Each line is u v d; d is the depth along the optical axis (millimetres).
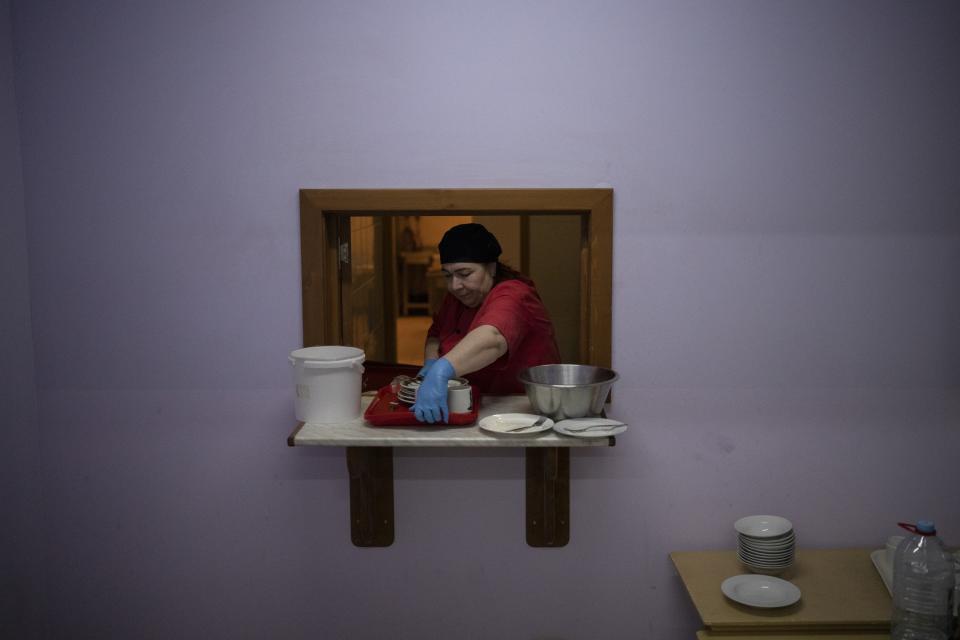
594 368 2406
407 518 2652
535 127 2457
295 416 2590
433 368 2223
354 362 2330
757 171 2484
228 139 2469
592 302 2521
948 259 2531
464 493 2637
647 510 2648
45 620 2703
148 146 2475
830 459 2623
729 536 2662
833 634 2266
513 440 2188
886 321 2557
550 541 2643
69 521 2658
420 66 2436
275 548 2670
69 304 2547
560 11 2416
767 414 2598
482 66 2436
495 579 2684
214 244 2514
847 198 2498
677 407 2592
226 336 2559
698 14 2422
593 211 2477
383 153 2469
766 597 2346
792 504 2646
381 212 2518
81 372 2578
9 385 2461
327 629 2711
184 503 2648
